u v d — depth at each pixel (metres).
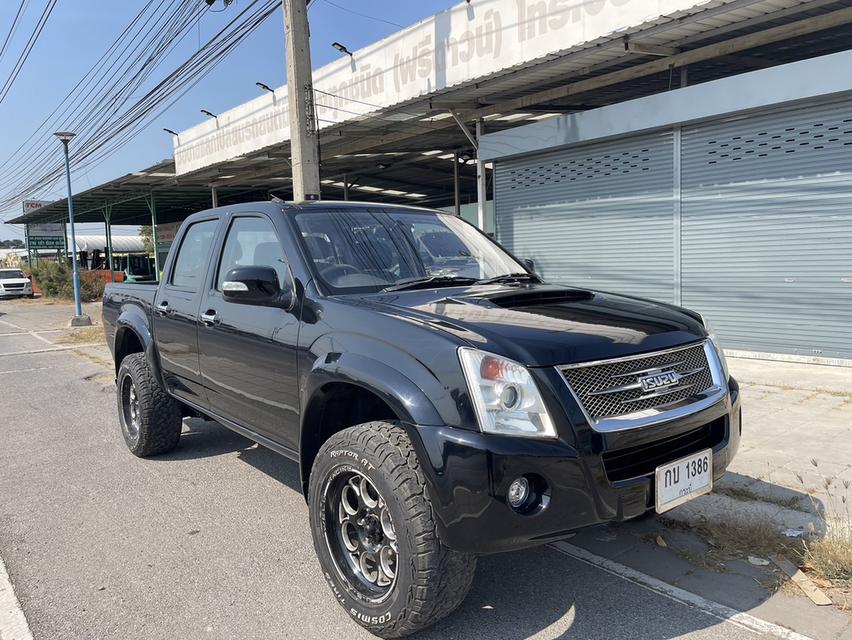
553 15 9.43
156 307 5.04
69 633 2.94
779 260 8.21
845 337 7.75
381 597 2.81
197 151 19.77
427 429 2.55
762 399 6.52
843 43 9.04
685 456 2.86
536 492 2.53
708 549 3.62
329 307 3.23
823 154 7.72
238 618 3.05
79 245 59.66
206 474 5.12
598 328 2.88
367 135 13.04
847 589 3.15
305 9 9.52
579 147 10.30
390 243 3.94
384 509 2.78
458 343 2.62
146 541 3.90
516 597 3.19
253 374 3.75
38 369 10.84
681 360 2.99
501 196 11.61
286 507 4.41
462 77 10.97
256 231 4.04
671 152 9.16
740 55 9.34
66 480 5.05
